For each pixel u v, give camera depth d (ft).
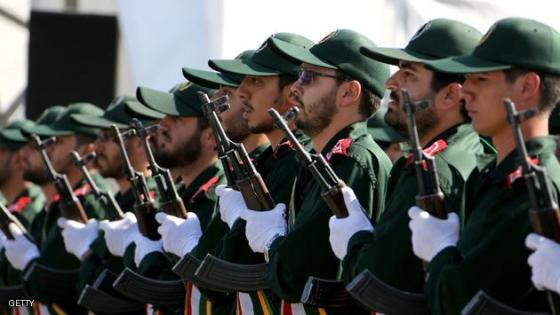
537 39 53.16
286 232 64.59
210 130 76.89
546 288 48.98
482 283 51.03
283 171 67.72
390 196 58.70
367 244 57.21
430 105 57.88
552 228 48.75
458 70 53.11
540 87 53.01
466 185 55.52
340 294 60.70
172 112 76.38
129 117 87.71
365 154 61.77
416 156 53.98
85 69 114.83
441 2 87.92
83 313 88.63
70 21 115.03
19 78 139.23
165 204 72.38
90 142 94.48
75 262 88.22
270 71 69.56
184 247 71.46
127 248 79.15
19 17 138.92
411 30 88.58
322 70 64.03
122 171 86.63
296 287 61.05
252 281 65.67
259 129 70.03
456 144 58.08
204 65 92.43
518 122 49.16
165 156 77.61
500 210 51.57
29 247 91.09
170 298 75.05
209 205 74.18
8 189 104.53
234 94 72.64
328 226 60.54
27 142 95.91
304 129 64.59
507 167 52.42
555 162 52.06
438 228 53.83
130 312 81.82
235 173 66.13
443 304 52.42
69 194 84.94
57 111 100.53
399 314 56.13
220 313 70.38
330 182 59.16
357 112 63.82
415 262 56.08
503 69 53.11
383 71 64.59
